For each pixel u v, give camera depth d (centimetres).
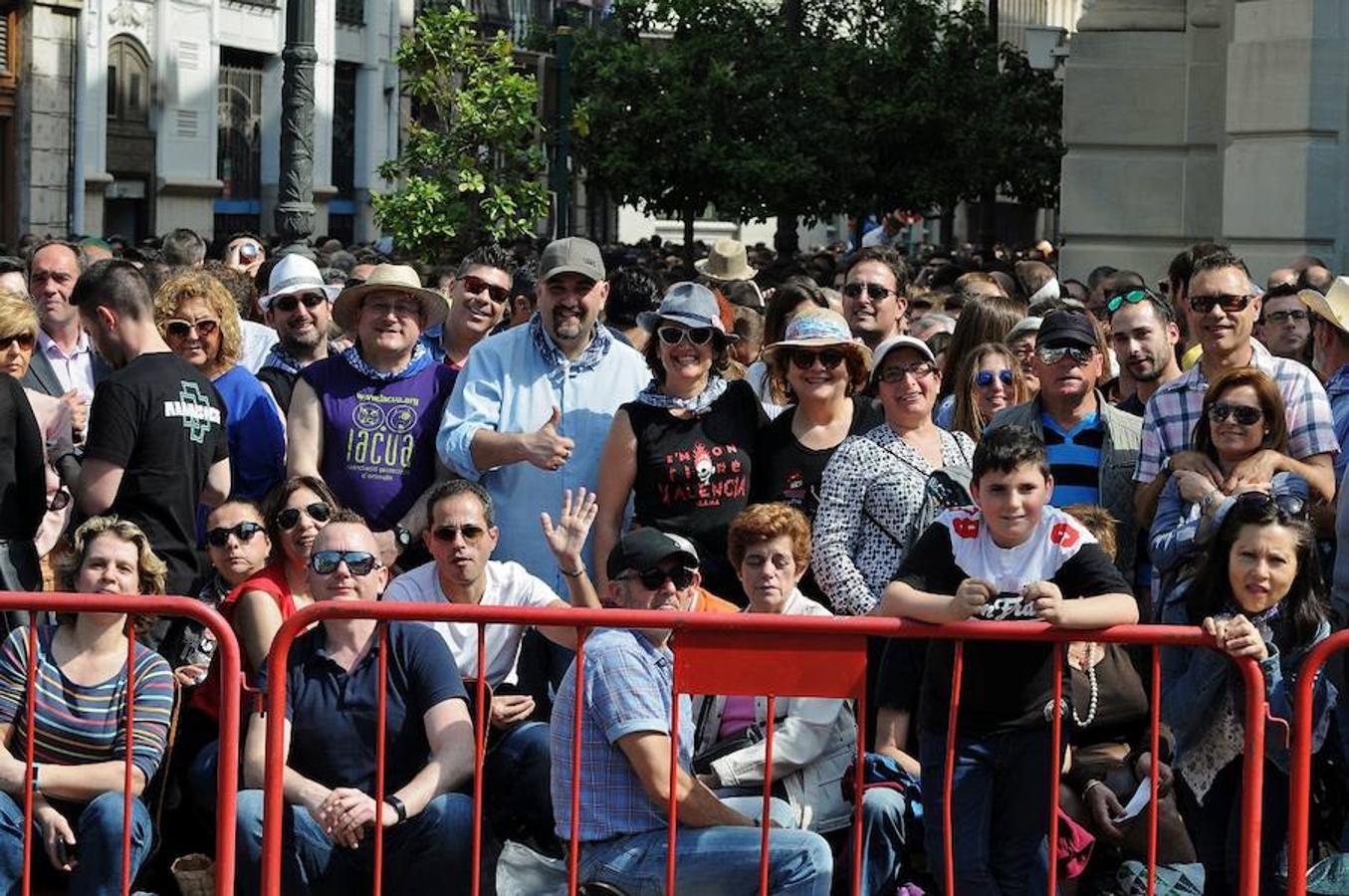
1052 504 848
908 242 4025
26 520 794
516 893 671
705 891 654
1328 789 696
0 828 666
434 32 1797
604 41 2311
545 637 784
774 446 851
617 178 2323
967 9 2573
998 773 654
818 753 722
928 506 802
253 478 928
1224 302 828
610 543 836
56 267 995
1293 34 1561
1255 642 617
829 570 799
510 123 1759
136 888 714
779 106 2359
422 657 685
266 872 623
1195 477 762
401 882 673
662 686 667
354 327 901
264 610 745
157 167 3516
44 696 691
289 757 681
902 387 821
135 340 856
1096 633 620
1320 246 1570
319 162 3859
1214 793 686
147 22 3469
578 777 625
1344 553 721
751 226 5016
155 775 693
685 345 835
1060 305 991
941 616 618
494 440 830
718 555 834
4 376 788
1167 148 1839
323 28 3812
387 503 869
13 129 3222
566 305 864
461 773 676
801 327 845
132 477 831
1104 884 731
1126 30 1848
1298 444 820
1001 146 2508
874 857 695
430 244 1773
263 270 1476
